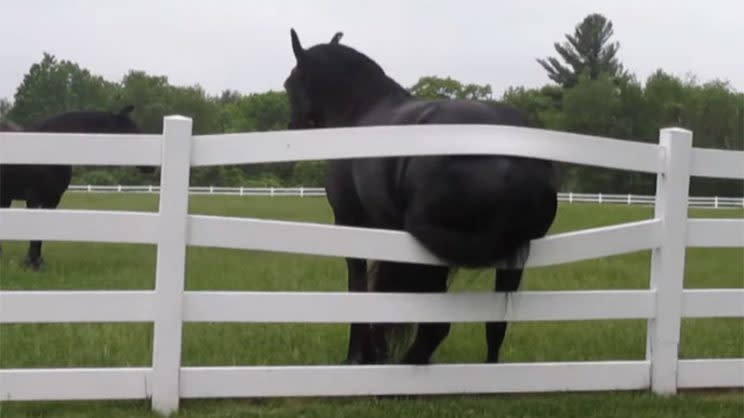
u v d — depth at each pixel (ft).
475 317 14.65
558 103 197.36
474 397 15.37
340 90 17.70
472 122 14.10
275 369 14.40
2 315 13.17
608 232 15.12
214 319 13.96
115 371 13.87
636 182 152.66
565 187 152.97
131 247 41.63
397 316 14.42
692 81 200.44
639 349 19.72
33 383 13.58
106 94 205.87
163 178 13.51
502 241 13.38
